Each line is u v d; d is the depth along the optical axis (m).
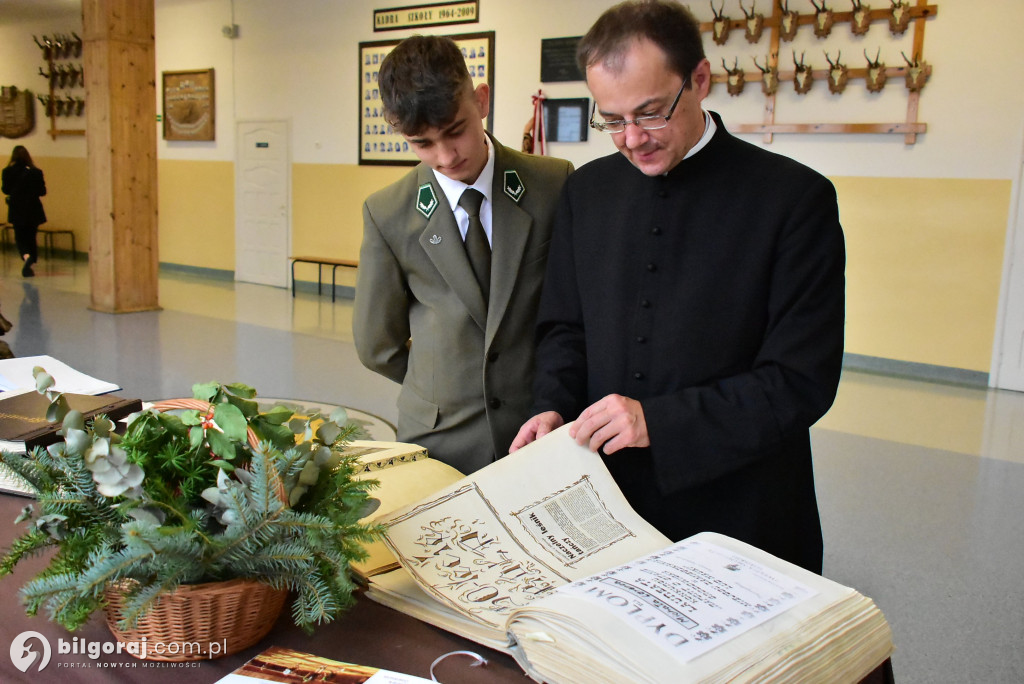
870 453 4.04
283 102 8.98
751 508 1.27
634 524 1.08
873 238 5.86
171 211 10.27
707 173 1.27
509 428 1.67
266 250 9.43
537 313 1.66
